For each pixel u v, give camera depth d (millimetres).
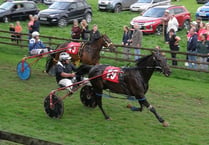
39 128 11883
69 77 13328
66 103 14375
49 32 28500
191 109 14320
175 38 19906
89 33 22344
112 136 11469
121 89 12289
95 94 12906
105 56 21094
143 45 25141
